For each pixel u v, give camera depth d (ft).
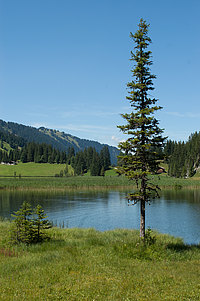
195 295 33.19
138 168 66.39
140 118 63.00
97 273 42.06
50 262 48.73
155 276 40.98
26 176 602.85
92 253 55.72
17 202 199.00
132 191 292.40
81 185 338.75
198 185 330.75
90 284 36.83
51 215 149.69
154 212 158.71
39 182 367.45
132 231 97.35
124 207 179.32
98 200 215.31
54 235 86.38
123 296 32.78
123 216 147.95
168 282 38.68
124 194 260.83
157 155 65.21
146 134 64.03
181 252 60.95
